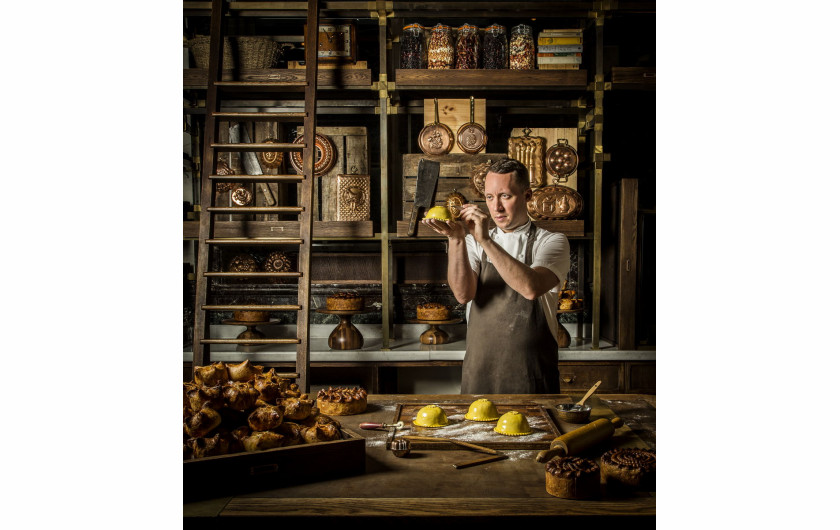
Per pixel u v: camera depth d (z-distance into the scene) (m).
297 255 4.20
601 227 3.87
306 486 1.42
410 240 3.98
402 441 1.63
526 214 2.76
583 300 3.94
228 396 1.49
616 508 1.28
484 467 1.53
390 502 1.32
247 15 3.68
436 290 4.23
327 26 3.61
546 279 2.53
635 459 1.42
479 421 1.89
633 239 3.69
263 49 3.61
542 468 1.53
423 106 3.98
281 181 3.38
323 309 3.77
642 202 4.19
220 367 1.69
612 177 4.21
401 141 4.21
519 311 2.65
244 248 4.23
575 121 4.19
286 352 3.62
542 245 2.69
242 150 3.45
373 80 4.14
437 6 3.65
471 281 2.62
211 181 3.38
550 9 3.66
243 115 3.44
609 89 3.68
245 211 3.32
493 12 3.68
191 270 4.16
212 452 1.38
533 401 2.16
